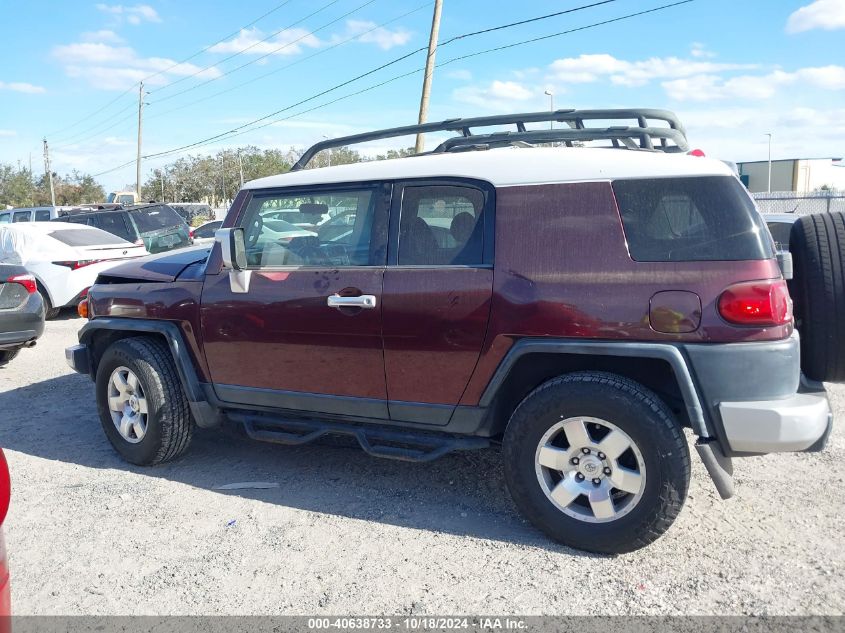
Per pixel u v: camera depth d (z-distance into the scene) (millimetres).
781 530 3730
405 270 3947
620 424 3416
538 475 3631
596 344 3463
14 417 6344
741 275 3250
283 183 4496
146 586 3428
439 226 3932
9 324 7879
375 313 3971
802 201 19953
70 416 6332
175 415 4816
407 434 4152
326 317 4121
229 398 4648
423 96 18016
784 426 3188
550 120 4262
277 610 3195
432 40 17828
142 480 4750
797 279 3727
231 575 3504
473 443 3959
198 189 70875
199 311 4609
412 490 4461
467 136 4637
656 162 3516
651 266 3393
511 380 3865
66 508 4324
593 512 3539
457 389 3863
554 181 3666
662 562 3471
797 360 3307
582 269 3516
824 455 4730
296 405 4391
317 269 4227
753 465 4605
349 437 5438
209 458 5125
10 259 12062
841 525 3756
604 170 3586
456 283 3777
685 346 3320
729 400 3277
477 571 3465
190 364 4742
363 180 4195
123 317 4996
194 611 3207
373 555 3656
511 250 3684
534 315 3572
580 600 3186
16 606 3291
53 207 16406
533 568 3473
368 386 4105
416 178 4031
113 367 4965
